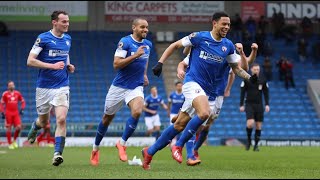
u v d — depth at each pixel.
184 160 32.19
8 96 52.16
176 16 82.50
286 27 81.00
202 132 30.34
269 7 83.62
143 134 61.50
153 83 74.31
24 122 67.38
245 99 46.56
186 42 22.88
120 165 26.05
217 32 22.95
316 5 83.94
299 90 74.38
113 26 81.38
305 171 23.64
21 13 79.44
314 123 70.12
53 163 23.95
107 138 59.62
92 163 26.75
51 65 23.94
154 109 55.97
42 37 24.78
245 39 75.94
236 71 23.89
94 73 75.06
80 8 80.56
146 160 22.88
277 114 70.75
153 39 80.56
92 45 78.31
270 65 73.81
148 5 81.88
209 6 82.94
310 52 80.44
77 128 61.00
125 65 24.98
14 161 27.95
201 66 22.97
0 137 58.41
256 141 46.06
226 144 62.16
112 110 26.55
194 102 22.53
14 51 76.00
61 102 24.78
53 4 80.12
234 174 20.67
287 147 55.09
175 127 22.91
